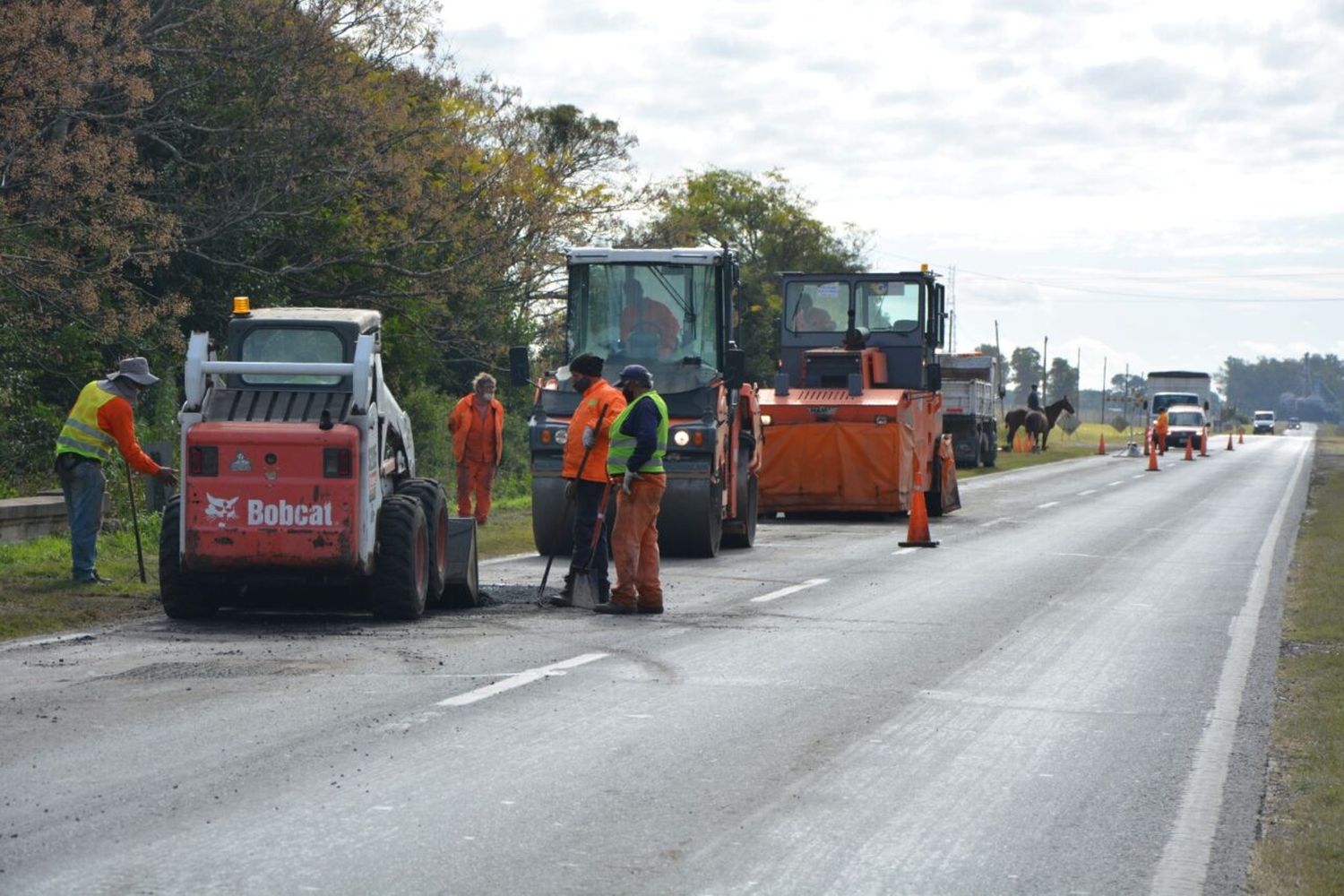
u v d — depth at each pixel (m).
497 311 48.62
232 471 14.55
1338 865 7.19
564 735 9.91
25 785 8.30
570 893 6.61
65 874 6.72
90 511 17.23
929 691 11.91
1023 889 6.88
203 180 39.56
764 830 7.75
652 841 7.47
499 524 28.56
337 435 14.52
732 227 113.44
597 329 23.86
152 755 9.05
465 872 6.88
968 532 29.89
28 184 30.95
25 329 32.38
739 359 24.06
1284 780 9.14
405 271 42.16
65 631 14.36
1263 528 31.92
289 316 15.40
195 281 39.56
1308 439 133.75
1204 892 6.86
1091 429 164.25
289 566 14.65
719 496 23.83
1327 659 13.76
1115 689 12.21
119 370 17.53
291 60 38.31
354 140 38.84
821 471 32.69
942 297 35.66
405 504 15.36
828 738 10.02
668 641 14.31
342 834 7.45
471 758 9.16
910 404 33.31
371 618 15.69
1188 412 99.62
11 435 30.81
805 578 20.58
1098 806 8.41
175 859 6.97
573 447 17.02
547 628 15.08
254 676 11.84
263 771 8.70
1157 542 27.95
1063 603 18.14
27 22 28.77
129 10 31.42
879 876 7.01
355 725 10.03
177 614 15.24
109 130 35.56
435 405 46.06
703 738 9.90
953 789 8.73
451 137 44.16
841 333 35.16
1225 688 12.31
